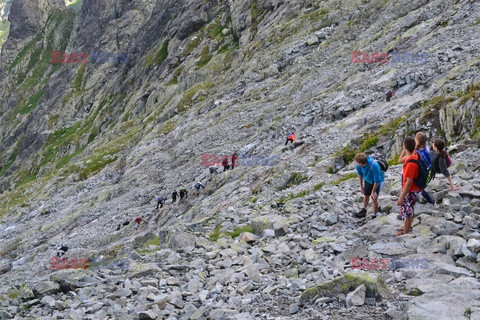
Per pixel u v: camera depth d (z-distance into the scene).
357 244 11.34
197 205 34.44
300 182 26.83
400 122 26.38
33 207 77.94
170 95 103.19
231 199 30.73
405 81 36.72
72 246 45.56
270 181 29.05
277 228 14.20
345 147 28.33
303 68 64.38
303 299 8.40
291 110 49.50
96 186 71.50
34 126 179.62
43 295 11.62
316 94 50.22
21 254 53.62
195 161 51.91
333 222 13.94
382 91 38.22
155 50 139.25
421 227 11.28
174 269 12.32
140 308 9.24
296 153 33.84
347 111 37.69
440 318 6.54
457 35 41.16
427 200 12.57
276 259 11.57
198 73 98.62
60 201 72.50
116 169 75.25
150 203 48.09
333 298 8.08
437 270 8.54
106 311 9.54
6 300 11.81
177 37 129.12
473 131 21.08
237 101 68.38
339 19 78.25
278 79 68.56
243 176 34.50
